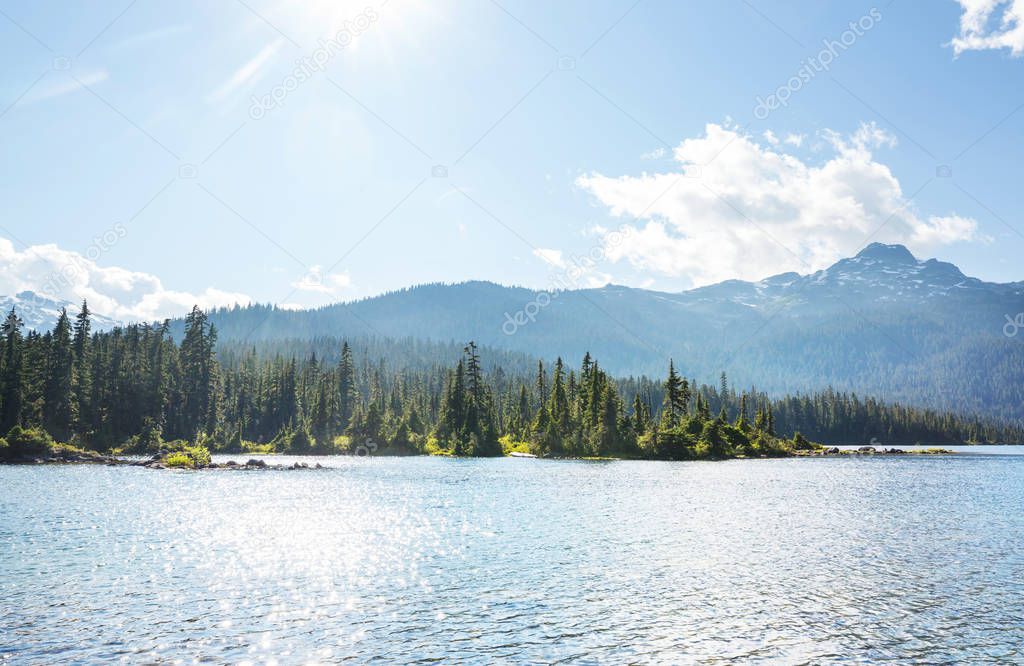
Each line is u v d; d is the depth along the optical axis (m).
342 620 22.27
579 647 19.88
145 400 131.75
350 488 69.00
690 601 24.78
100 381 128.88
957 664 18.89
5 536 37.00
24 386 111.44
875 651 19.84
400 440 154.75
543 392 183.12
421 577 28.31
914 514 50.03
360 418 159.38
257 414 165.00
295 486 70.81
